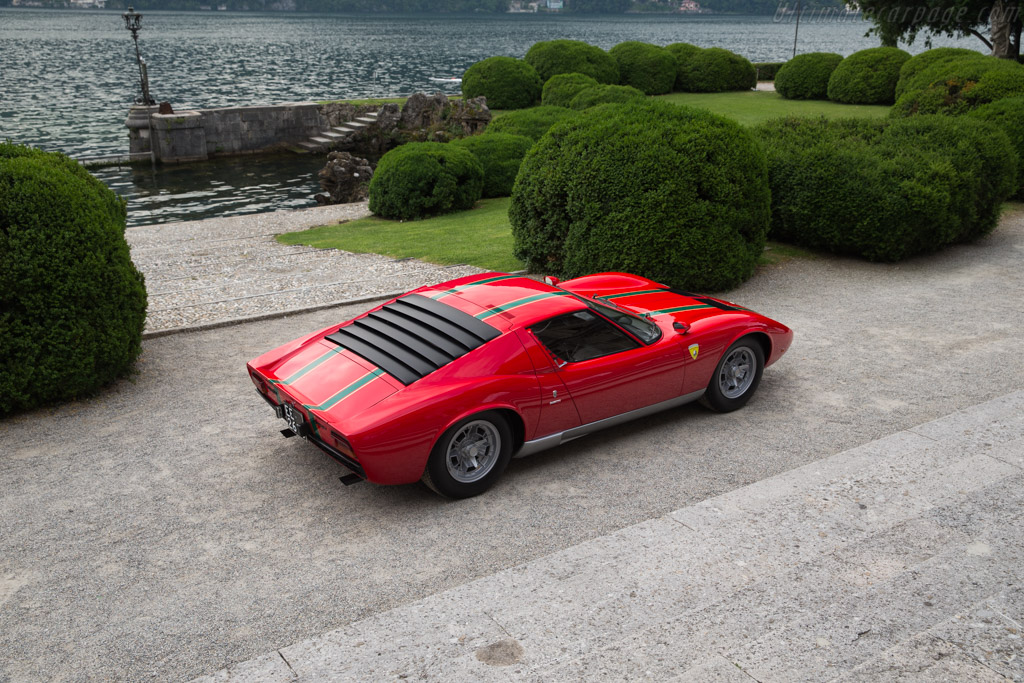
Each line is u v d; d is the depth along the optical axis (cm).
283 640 352
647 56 3522
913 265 1086
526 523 456
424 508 475
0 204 586
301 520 461
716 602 362
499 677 312
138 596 386
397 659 327
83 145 3400
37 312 595
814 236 1138
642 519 459
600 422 538
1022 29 3350
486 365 470
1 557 420
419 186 1695
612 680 307
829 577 381
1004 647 323
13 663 336
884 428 582
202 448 557
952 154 1123
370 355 488
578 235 952
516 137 2030
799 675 306
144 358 745
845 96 3197
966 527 427
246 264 1187
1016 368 699
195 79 6775
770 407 627
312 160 3259
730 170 935
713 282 948
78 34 15338
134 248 1418
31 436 576
